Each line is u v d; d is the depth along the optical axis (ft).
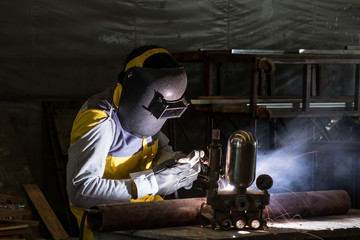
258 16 18.66
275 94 19.29
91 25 16.17
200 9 17.72
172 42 17.39
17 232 10.07
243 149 7.32
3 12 15.03
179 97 8.85
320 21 19.84
